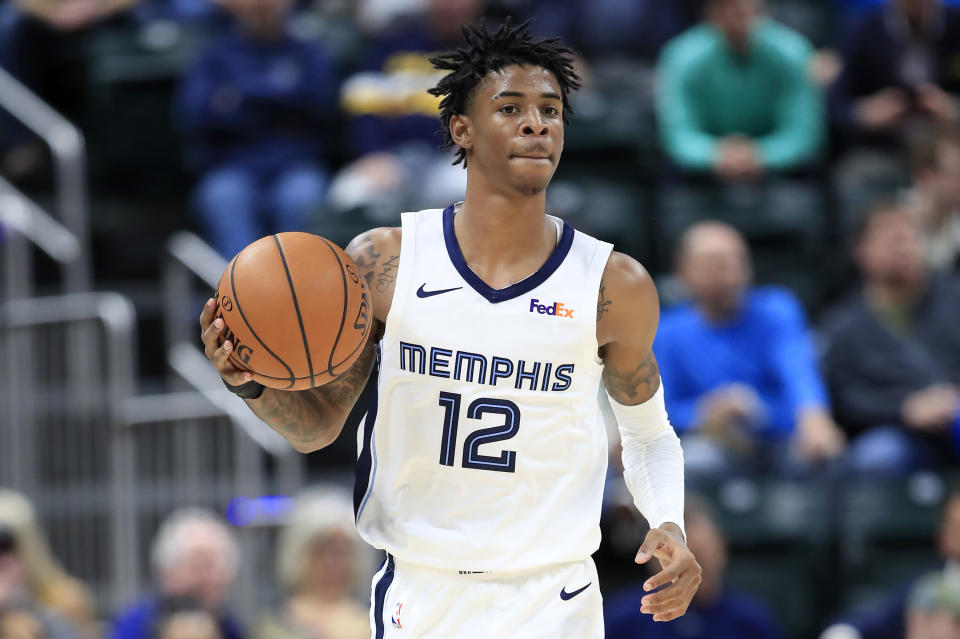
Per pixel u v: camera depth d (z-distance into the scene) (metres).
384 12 31.11
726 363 24.58
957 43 31.39
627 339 10.79
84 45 33.97
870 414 24.66
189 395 25.98
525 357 10.44
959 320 25.12
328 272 10.05
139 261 32.66
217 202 29.33
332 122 32.12
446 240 10.69
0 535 20.69
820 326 27.80
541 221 10.67
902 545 23.81
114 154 32.94
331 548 21.09
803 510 23.86
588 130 29.52
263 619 21.27
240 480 24.95
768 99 29.88
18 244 28.06
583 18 31.81
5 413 26.19
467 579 10.72
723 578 23.70
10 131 32.66
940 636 20.36
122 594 24.03
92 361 26.55
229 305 9.96
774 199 28.95
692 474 23.58
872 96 30.84
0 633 19.11
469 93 10.47
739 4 29.22
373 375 22.53
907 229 25.03
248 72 30.12
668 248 28.80
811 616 23.84
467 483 10.53
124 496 24.38
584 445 10.70
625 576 23.95
